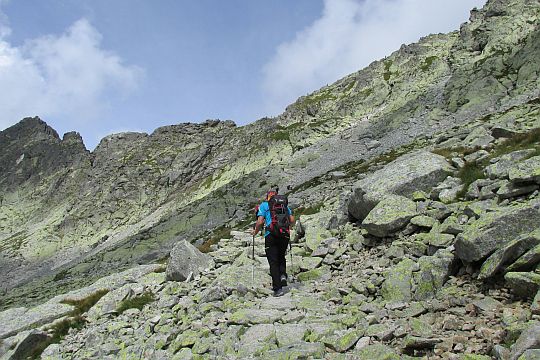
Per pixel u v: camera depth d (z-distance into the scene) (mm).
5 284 113375
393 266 10547
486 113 60469
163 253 74812
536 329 5488
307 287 11797
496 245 8531
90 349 12898
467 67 78250
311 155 84250
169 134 172375
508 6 89250
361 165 57250
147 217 123312
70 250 126875
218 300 12039
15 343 17047
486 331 6492
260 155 107438
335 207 19297
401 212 12773
